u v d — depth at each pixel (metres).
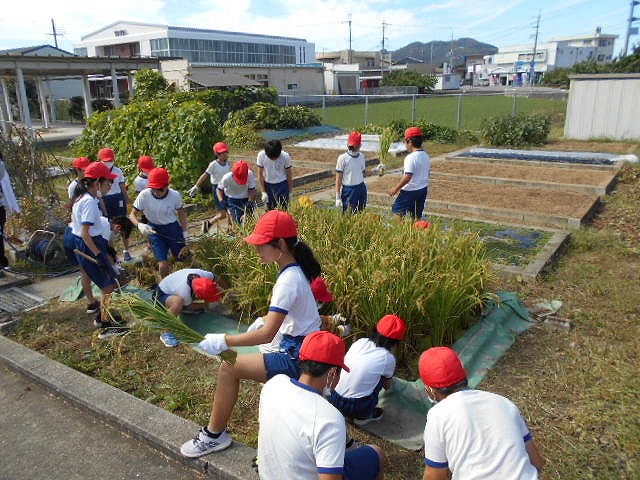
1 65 20.41
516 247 7.22
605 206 9.56
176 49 48.88
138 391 4.25
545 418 3.71
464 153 15.48
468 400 2.37
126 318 5.45
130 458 3.55
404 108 37.91
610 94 16.88
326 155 15.83
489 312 5.14
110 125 12.79
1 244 6.81
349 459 2.71
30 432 3.85
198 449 3.33
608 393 3.88
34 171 8.27
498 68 107.06
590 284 5.93
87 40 56.66
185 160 10.96
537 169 12.61
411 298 4.49
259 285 5.00
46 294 6.29
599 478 3.14
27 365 4.55
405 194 7.11
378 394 3.79
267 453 2.37
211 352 2.93
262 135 20.12
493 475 2.20
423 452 3.46
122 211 7.82
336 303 4.74
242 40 54.53
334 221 5.74
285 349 3.15
